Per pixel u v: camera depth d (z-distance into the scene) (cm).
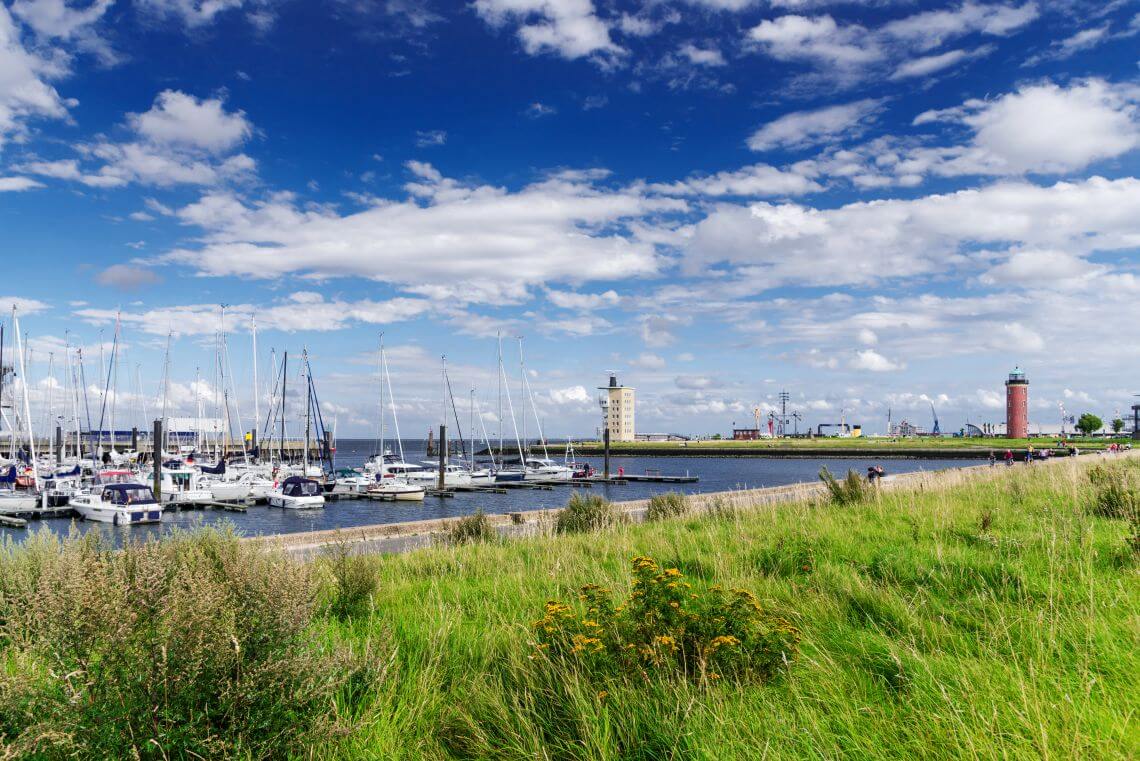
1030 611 569
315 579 641
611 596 643
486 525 1702
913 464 11162
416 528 2342
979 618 581
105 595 379
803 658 502
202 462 6706
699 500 2402
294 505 4816
